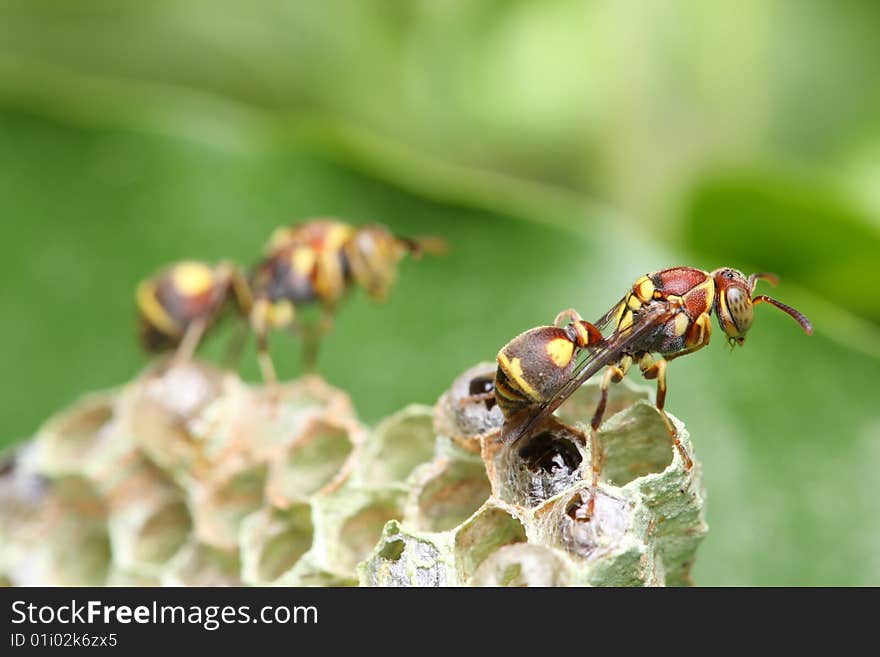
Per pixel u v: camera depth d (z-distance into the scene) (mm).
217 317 120
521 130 132
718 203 121
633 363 98
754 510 110
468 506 99
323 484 104
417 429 102
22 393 124
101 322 125
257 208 124
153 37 138
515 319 118
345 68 137
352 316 120
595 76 131
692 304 98
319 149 123
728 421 112
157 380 111
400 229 121
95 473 113
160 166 125
